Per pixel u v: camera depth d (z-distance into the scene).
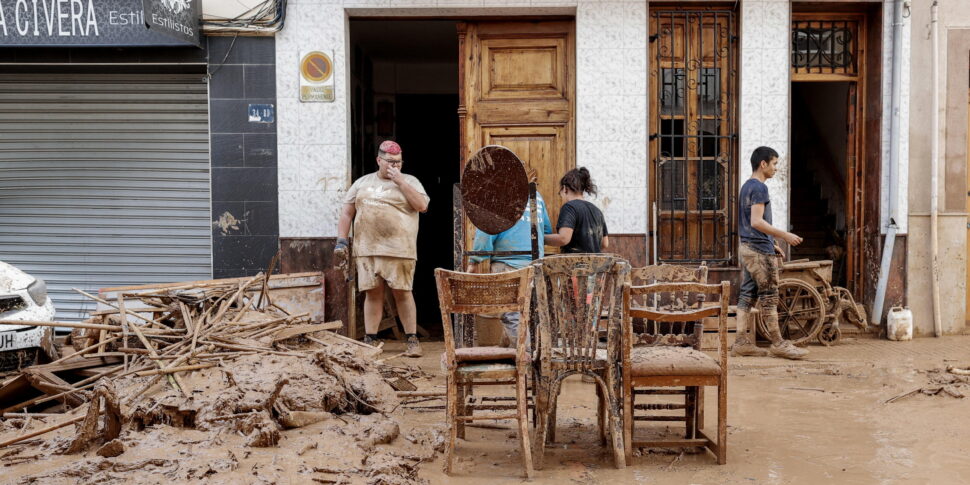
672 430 4.43
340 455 3.54
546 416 3.75
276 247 7.52
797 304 7.15
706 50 7.59
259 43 7.44
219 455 3.34
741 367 6.23
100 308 6.22
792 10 7.59
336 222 7.48
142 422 3.86
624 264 3.75
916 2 7.49
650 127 7.59
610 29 7.41
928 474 3.57
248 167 7.48
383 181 6.63
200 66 7.54
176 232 7.92
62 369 4.89
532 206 5.05
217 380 4.41
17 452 3.67
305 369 4.58
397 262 6.57
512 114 7.66
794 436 4.26
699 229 7.63
